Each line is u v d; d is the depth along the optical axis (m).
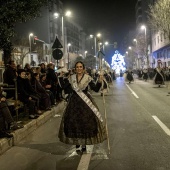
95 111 6.65
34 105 10.26
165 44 56.44
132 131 9.15
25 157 6.68
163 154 6.65
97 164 6.07
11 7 10.66
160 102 16.66
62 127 6.76
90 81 6.82
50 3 13.42
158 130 9.19
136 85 35.06
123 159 6.36
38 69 13.36
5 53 13.58
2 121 7.62
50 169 5.86
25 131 8.73
